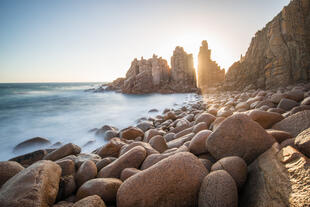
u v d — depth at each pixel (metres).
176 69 46.16
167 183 2.02
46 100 27.03
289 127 3.21
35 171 2.27
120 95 37.38
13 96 33.50
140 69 47.47
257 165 2.17
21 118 13.56
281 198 1.51
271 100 6.71
